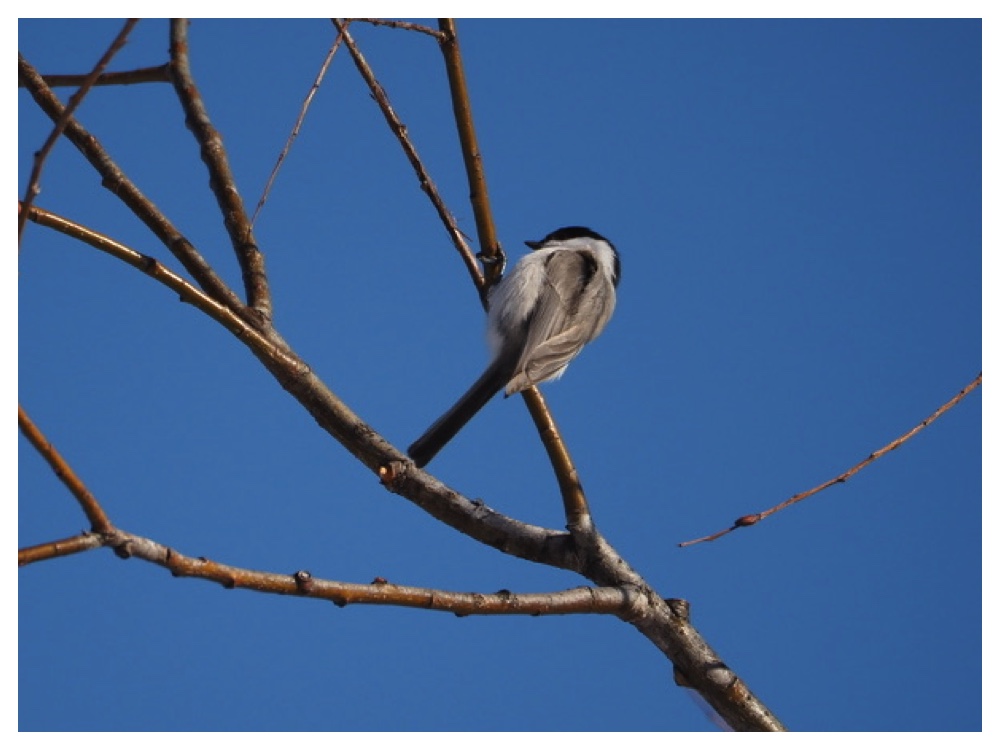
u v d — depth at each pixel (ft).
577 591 25.63
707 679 27.04
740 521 23.70
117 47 19.40
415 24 29.30
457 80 30.53
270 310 28.78
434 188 31.89
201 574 19.75
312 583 21.03
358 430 27.84
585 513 27.91
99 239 25.04
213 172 30.68
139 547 19.03
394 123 30.81
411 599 22.29
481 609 23.38
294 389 27.91
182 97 31.78
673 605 27.50
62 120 19.43
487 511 27.86
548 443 28.53
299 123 26.20
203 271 28.58
